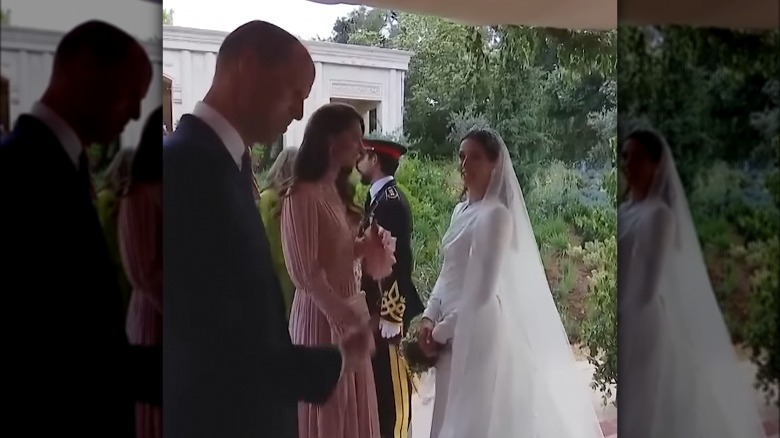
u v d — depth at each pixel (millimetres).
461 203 2881
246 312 2383
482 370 2936
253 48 2406
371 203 2676
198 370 2293
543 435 3062
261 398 2416
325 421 2564
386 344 2717
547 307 3068
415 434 2803
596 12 2906
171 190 2250
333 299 2580
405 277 2762
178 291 2258
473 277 2912
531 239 3035
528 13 2900
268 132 2443
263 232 2424
